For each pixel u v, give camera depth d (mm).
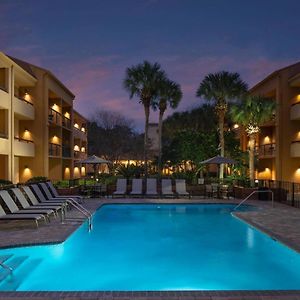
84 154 44250
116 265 8172
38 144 26344
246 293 5242
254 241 10422
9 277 7164
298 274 7590
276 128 26984
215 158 21281
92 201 18438
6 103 21344
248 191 19844
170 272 7684
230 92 26344
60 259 8562
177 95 29828
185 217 14797
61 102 31000
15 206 11312
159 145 29688
